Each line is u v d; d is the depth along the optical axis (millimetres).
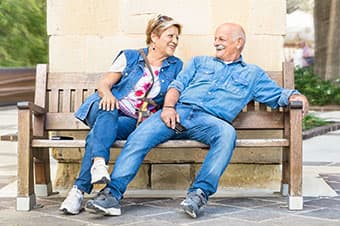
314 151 9602
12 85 21359
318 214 4750
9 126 13766
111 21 5750
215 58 5262
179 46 5754
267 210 4902
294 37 33531
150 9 5730
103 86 4977
